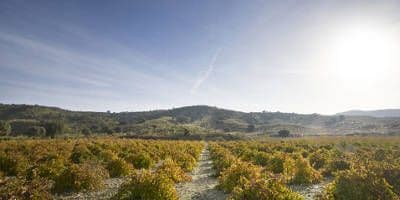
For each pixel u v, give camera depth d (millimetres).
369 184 10695
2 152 24875
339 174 11406
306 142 55812
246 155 32438
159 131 122562
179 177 20219
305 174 18875
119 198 12906
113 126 134875
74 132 111312
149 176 13453
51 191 16359
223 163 23266
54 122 103188
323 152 32562
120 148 38125
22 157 24234
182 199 15023
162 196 12961
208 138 106188
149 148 39375
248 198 11539
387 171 12469
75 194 15898
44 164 20906
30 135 95312
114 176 21859
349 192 10727
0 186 12648
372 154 28625
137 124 147750
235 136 111562
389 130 133750
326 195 11305
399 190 11766
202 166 30625
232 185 16188
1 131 93625
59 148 34562
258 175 16484
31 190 13133
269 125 181500
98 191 16703
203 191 16906
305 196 15312
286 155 24266
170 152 36781
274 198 11266
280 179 12625
